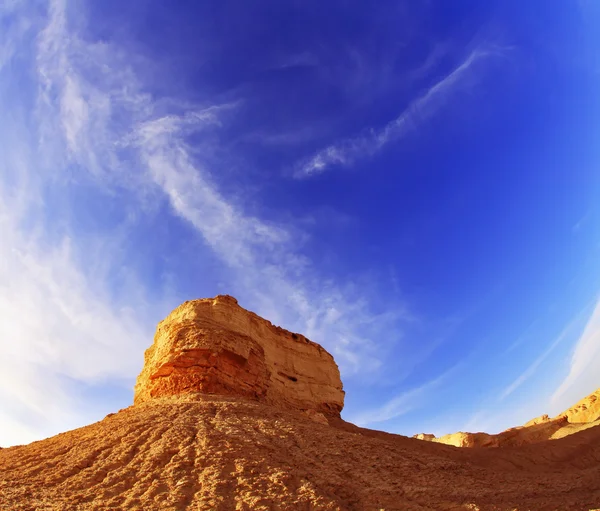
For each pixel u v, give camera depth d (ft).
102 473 64.18
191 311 126.62
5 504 52.08
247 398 114.83
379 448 91.66
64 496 56.85
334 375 182.09
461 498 69.10
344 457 80.64
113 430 81.71
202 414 88.17
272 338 164.55
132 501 55.93
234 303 136.05
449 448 130.00
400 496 66.80
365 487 68.28
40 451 76.02
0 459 74.54
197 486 60.80
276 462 69.87
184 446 72.38
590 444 127.75
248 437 78.18
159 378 113.91
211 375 111.04
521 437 177.47
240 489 60.18
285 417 99.14
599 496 78.64
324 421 135.54
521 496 75.36
